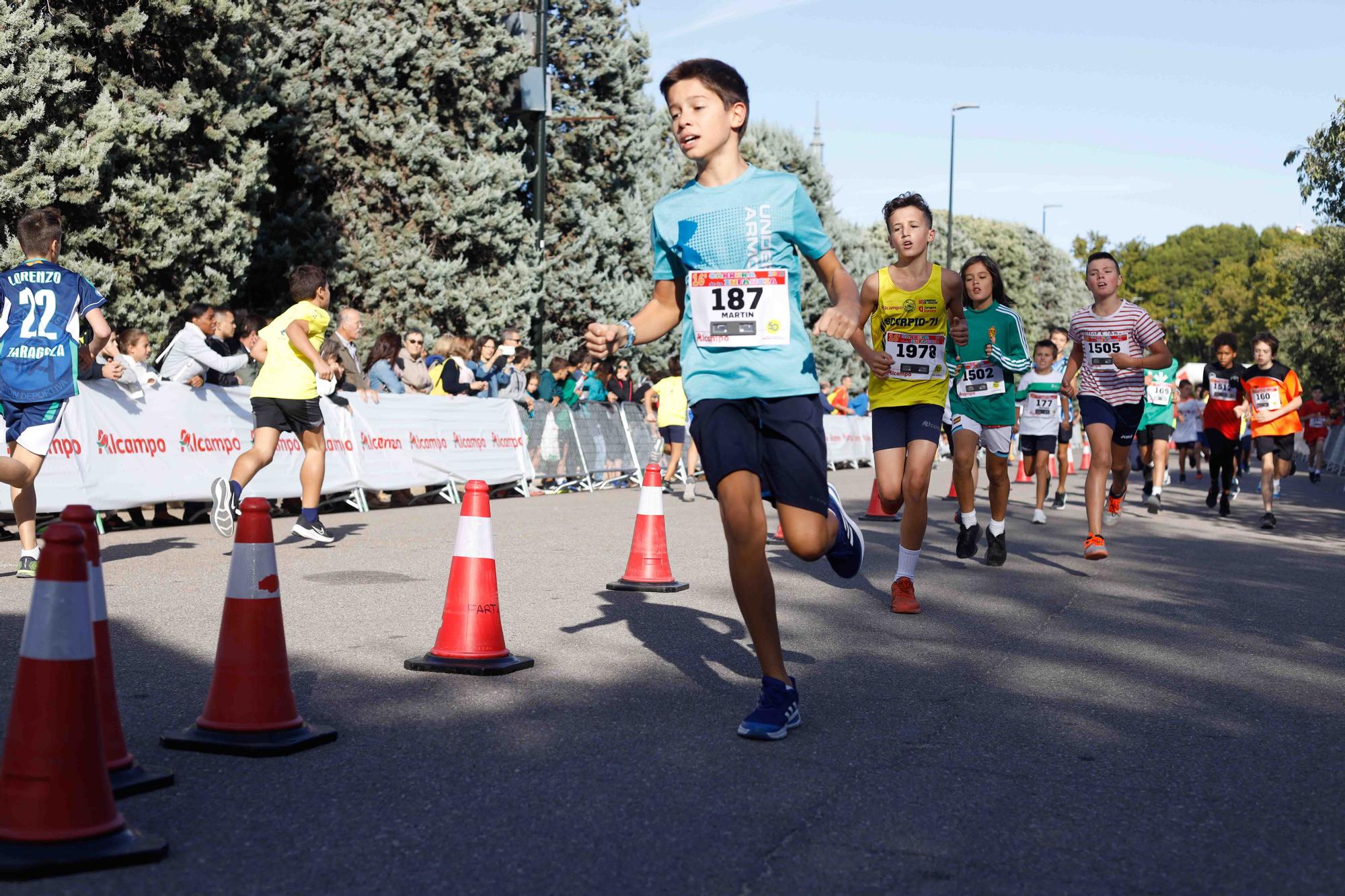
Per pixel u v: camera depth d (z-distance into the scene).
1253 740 4.33
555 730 4.23
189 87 16.66
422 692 4.78
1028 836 3.25
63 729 2.90
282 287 21.53
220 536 10.25
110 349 10.62
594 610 6.79
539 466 16.52
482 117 23.28
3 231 14.49
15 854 2.83
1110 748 4.17
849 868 2.99
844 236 42.12
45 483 9.72
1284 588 8.32
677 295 4.48
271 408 9.50
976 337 8.55
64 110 14.82
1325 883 2.96
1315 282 37.59
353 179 21.92
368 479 13.24
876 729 4.35
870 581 8.22
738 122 4.36
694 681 5.04
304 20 21.03
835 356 38.62
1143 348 8.95
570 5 28.39
